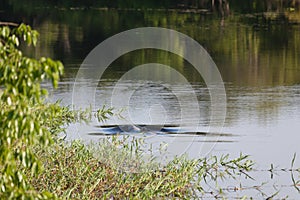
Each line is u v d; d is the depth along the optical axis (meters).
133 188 18.58
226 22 62.62
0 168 10.84
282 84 36.59
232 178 20.42
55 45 49.47
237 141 24.64
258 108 30.19
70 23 61.94
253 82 37.09
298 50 48.47
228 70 40.94
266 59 44.97
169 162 20.56
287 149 23.72
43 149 19.83
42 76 10.05
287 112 29.48
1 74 10.17
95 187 18.44
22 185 10.60
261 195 19.09
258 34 55.84
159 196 18.20
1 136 10.16
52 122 23.19
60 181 18.12
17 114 10.01
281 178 20.56
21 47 48.16
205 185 19.75
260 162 22.14
